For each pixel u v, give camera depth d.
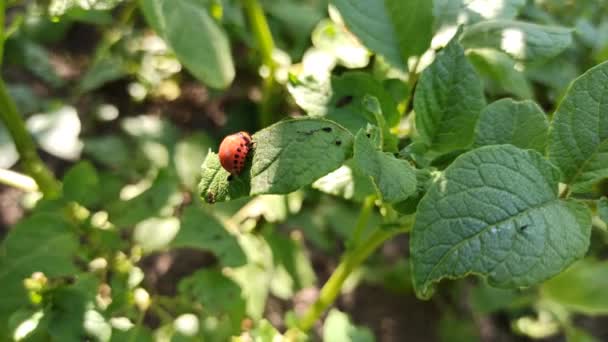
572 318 0.36
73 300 0.18
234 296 0.21
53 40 0.33
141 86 0.35
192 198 0.25
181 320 0.20
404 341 0.33
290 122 0.13
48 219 0.20
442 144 0.15
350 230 0.28
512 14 0.19
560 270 0.11
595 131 0.13
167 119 0.35
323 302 0.22
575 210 0.12
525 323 0.34
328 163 0.12
